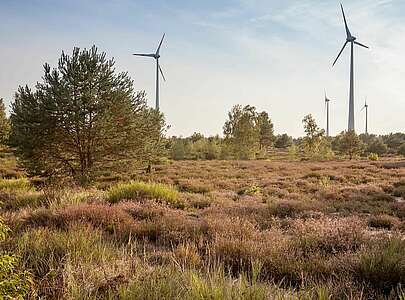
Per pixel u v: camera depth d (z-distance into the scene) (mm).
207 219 9117
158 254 6531
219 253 6512
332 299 4566
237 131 62594
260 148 73625
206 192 19812
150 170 30969
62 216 8742
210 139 78250
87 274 4711
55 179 18594
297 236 7645
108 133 18578
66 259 5133
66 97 17531
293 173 31859
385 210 12617
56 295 4168
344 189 18750
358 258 5816
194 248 6738
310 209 12406
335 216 11031
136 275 4742
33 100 18266
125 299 4020
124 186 14367
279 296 4242
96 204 10602
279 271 5773
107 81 18734
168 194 13977
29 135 17938
